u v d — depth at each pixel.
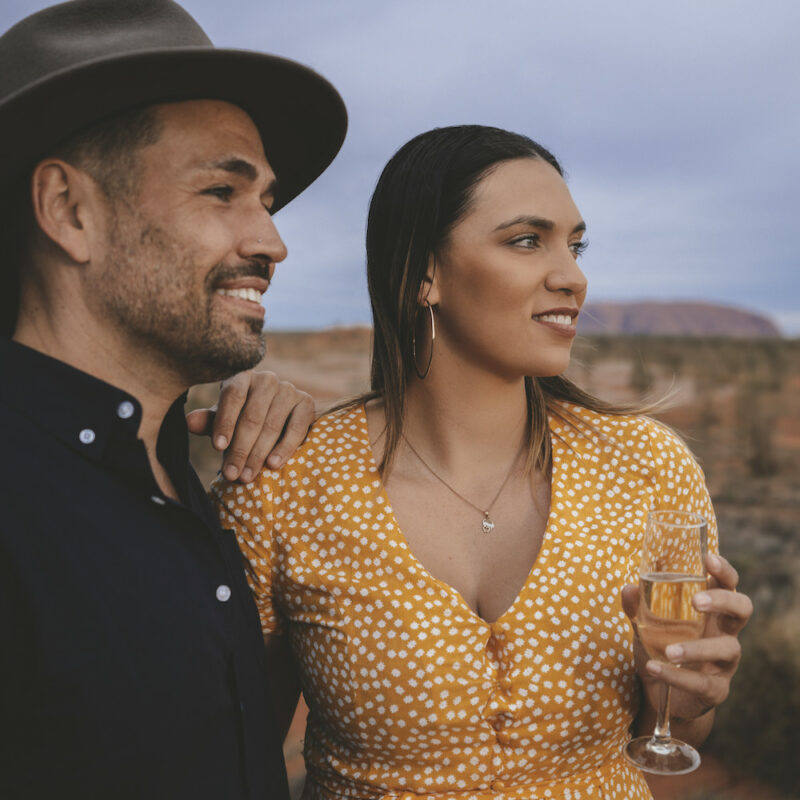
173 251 1.46
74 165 1.43
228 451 1.85
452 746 1.65
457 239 1.72
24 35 1.44
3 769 1.29
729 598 1.41
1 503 1.30
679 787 5.05
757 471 16.67
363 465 1.84
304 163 1.88
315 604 1.75
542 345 1.72
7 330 1.60
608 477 1.83
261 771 1.58
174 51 1.36
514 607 1.67
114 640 1.34
